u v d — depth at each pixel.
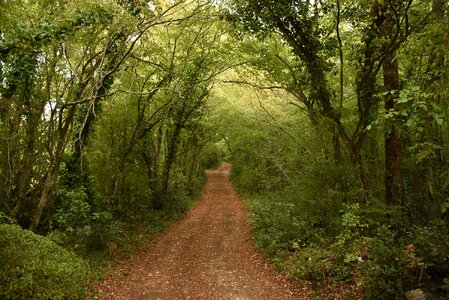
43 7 8.95
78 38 10.22
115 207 15.74
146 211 19.36
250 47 14.78
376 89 10.16
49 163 11.60
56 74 11.34
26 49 8.66
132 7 9.95
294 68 13.91
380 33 9.72
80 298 6.05
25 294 5.34
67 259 6.43
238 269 10.77
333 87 13.83
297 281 9.00
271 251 11.64
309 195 11.44
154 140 20.17
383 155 11.27
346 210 10.05
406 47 8.16
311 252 9.81
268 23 10.64
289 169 16.95
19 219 10.99
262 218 16.05
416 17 9.31
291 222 12.54
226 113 25.75
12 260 5.64
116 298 8.36
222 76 22.05
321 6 10.35
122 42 10.01
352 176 10.96
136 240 13.81
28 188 11.38
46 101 11.28
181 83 17.61
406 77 9.46
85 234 11.36
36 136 11.27
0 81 9.81
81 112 12.34
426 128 6.16
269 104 20.36
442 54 5.98
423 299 6.20
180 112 19.52
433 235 7.02
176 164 25.77
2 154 10.74
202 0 11.53
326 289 8.07
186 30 16.14
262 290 8.84
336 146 11.23
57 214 11.05
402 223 8.39
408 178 10.54
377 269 6.96
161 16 10.22
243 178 31.66
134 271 10.57
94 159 14.66
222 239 15.12
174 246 13.86
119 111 15.04
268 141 20.77
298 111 15.57
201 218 20.42
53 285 5.64
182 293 8.75
